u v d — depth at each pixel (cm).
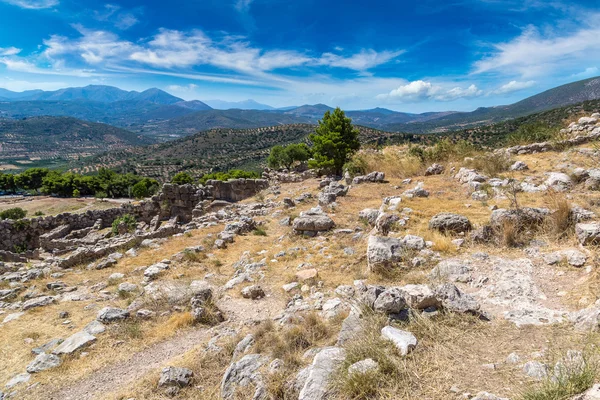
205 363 569
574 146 1468
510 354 390
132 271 1113
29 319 815
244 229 1430
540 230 743
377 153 2319
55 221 2370
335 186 1716
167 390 506
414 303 509
